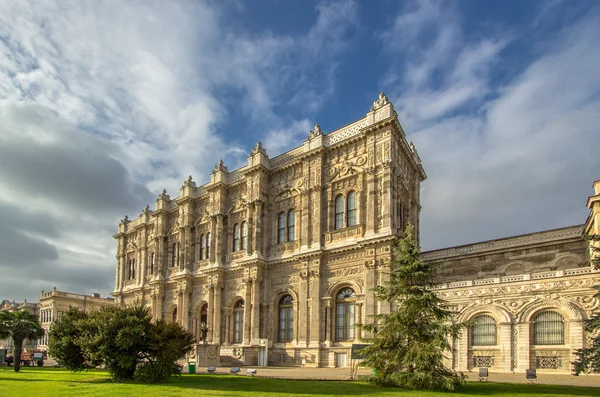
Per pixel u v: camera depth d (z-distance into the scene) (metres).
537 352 31.39
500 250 41.91
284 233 47.97
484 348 33.56
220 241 52.88
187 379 29.56
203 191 59.25
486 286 34.66
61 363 30.38
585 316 30.12
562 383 25.88
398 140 43.66
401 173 44.22
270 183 50.84
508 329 32.66
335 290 41.72
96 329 29.39
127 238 73.75
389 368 24.94
